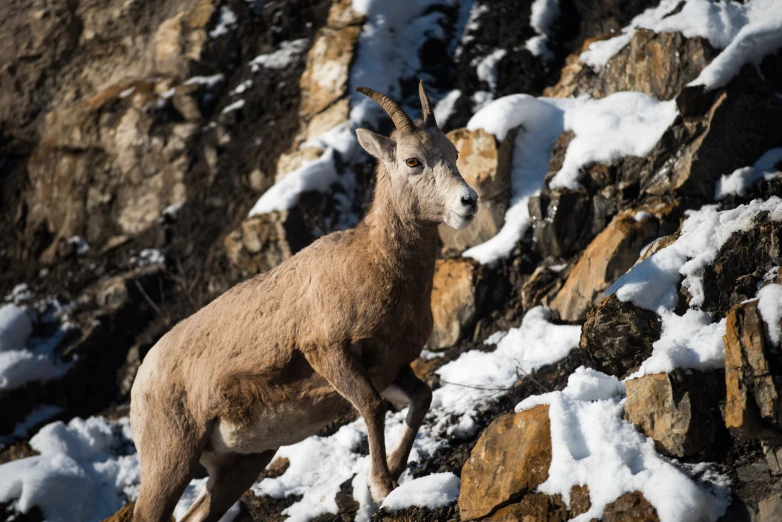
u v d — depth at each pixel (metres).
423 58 39.06
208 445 21.05
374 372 19.11
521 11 38.75
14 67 48.03
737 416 14.74
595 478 15.27
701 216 20.97
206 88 40.59
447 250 30.97
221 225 37.31
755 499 14.50
